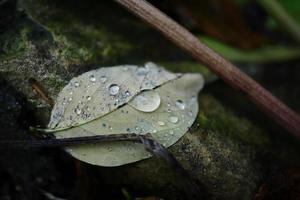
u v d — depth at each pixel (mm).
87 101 191
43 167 206
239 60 250
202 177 192
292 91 257
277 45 261
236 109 221
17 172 208
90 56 206
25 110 193
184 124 193
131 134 185
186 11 245
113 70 200
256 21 275
